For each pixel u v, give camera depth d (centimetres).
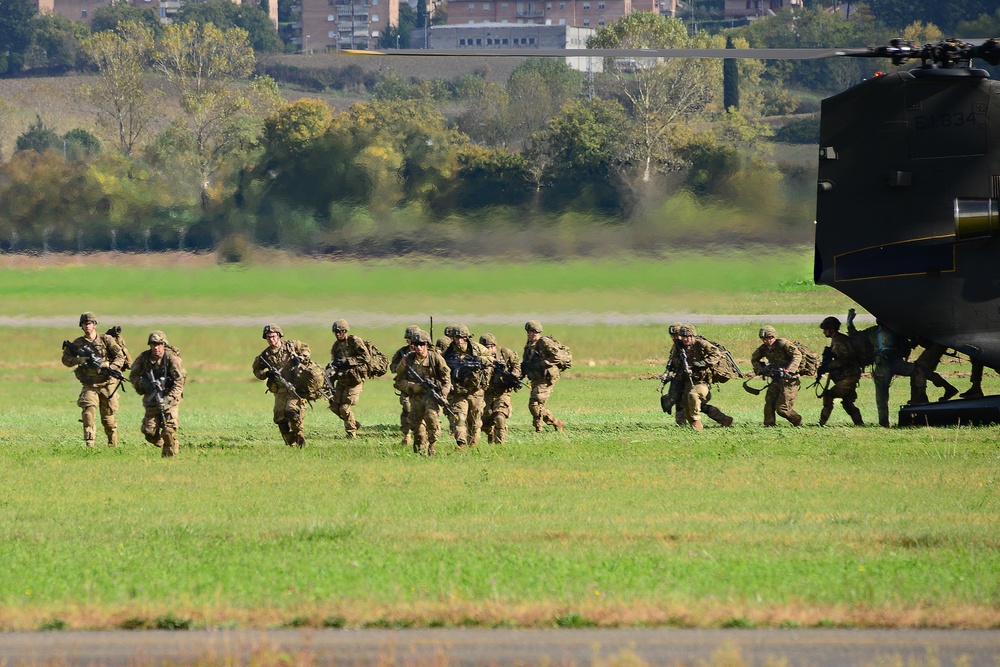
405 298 13938
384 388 12612
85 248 16175
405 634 3244
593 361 12975
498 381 7206
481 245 14312
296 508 5125
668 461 6381
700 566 3856
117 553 4150
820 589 3566
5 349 13062
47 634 3250
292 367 7194
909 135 7550
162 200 16512
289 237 15112
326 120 16400
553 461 6406
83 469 6269
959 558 4006
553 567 3844
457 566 3869
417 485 5700
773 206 14462
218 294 14425
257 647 3097
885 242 7619
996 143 7494
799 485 5609
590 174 15250
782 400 7906
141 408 10444
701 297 13950
